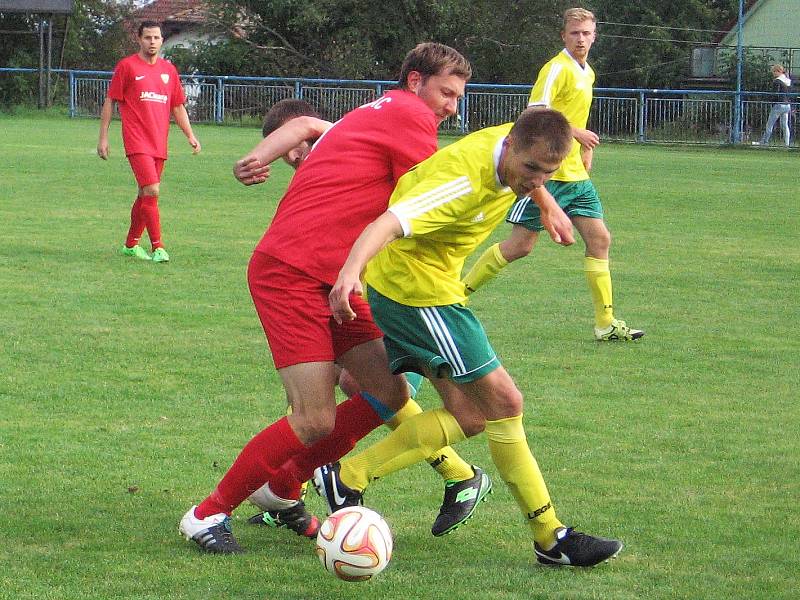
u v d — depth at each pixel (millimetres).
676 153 42906
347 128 6168
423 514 6680
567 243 6586
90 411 8602
